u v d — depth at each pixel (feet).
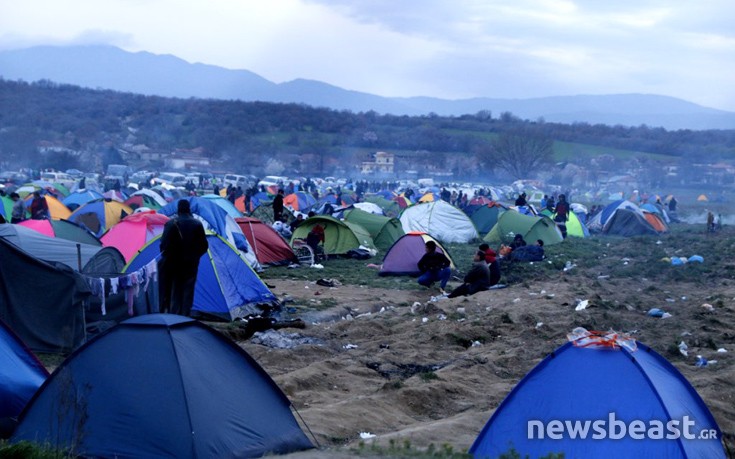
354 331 50.16
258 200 164.55
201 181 265.95
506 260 93.40
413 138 596.70
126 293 44.27
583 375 25.76
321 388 36.63
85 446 24.63
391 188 288.51
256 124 597.93
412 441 28.07
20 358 29.76
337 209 125.90
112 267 49.65
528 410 25.70
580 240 124.36
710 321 51.96
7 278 40.40
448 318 54.39
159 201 160.56
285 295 65.10
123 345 26.12
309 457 25.17
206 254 54.34
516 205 146.61
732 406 34.22
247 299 55.52
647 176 428.15
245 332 49.85
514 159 444.96
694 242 116.16
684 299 64.28
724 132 609.83
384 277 80.69
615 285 74.84
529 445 24.98
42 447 23.90
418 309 58.23
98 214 108.47
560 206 131.85
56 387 26.20
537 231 116.78
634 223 136.26
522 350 44.70
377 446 26.50
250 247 81.35
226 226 78.48
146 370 25.40
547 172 447.42
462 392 36.42
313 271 82.38
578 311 55.57
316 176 475.72
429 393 35.27
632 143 562.66
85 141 508.53
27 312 40.65
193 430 24.26
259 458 25.00
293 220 116.88
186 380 25.08
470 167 490.90
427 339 47.60
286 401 27.71
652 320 53.57
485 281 68.54
